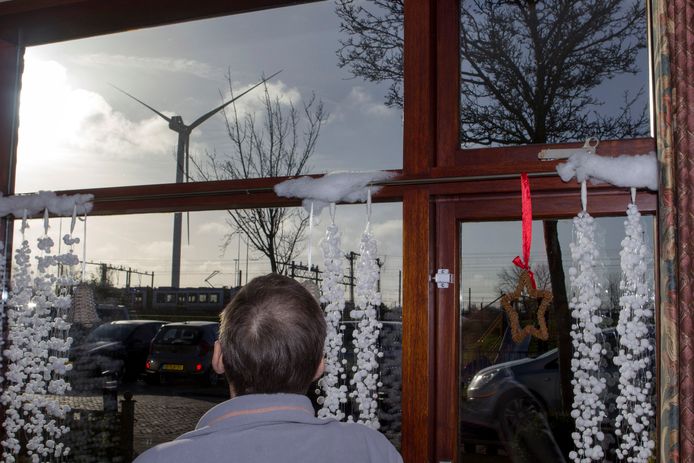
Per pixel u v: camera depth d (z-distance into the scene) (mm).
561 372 1569
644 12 1633
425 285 1613
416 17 1728
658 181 1327
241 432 831
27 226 2080
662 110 1306
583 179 1449
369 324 1679
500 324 1632
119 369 2035
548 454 1559
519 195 1607
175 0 2045
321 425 885
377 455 913
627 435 1432
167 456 817
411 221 1641
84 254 2047
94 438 2020
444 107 1735
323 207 1751
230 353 882
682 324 1240
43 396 1982
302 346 882
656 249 1461
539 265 1612
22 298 1996
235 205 1871
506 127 1711
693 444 1211
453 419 1605
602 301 1505
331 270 1700
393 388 1688
